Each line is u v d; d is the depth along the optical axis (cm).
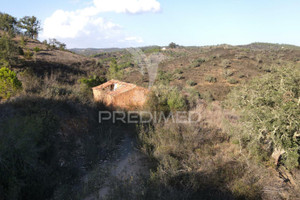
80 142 650
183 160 532
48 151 500
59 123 631
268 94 569
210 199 407
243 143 669
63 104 761
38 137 475
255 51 6069
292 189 447
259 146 622
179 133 692
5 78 806
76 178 489
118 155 631
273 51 6019
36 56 2689
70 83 1925
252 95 609
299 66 582
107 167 530
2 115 536
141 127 764
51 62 2605
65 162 537
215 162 541
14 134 423
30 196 378
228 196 418
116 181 459
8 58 1841
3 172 369
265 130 556
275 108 541
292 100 523
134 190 414
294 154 502
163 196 385
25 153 414
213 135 718
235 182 459
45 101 703
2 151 379
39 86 936
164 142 633
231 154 598
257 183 462
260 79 634
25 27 4641
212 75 4009
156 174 461
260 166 545
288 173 545
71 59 3303
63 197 410
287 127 491
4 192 351
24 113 582
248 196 420
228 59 4956
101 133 732
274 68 630
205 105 1230
